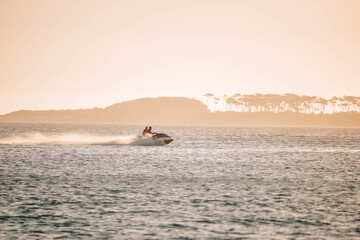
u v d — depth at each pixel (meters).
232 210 51.78
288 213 50.59
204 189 66.19
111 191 63.34
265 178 80.19
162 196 59.88
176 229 43.75
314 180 78.19
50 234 41.75
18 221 45.91
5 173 81.50
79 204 53.97
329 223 46.38
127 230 43.22
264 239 40.97
